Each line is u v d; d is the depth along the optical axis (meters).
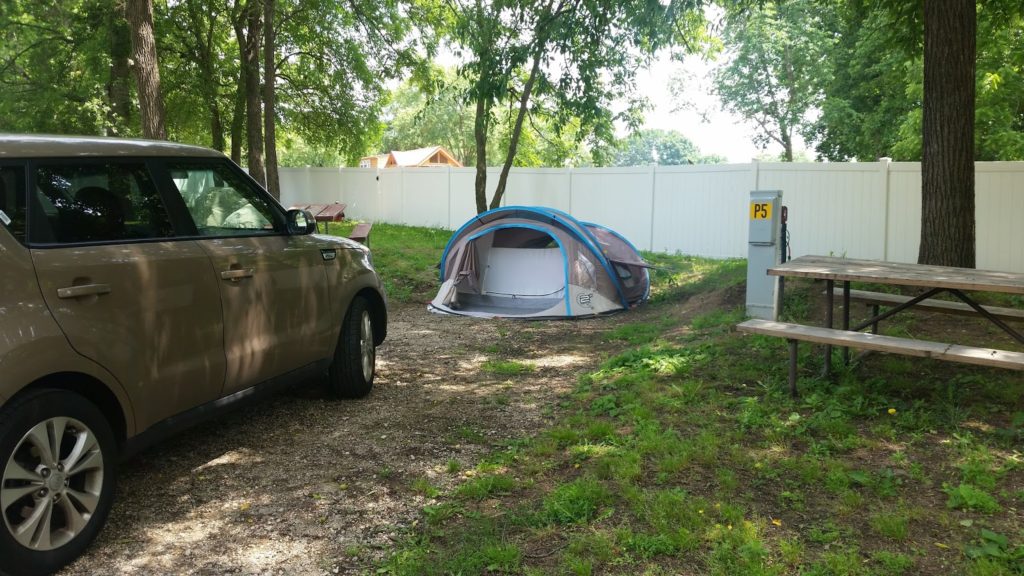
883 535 3.08
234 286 4.05
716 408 4.88
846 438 4.20
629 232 16.17
